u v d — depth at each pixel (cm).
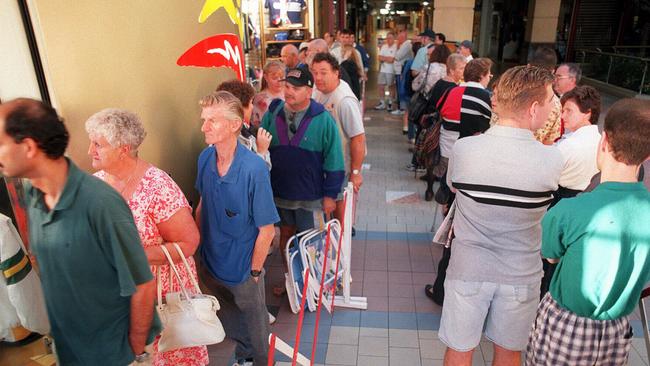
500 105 200
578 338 186
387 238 456
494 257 206
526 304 207
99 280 152
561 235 184
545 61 429
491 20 2211
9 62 185
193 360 250
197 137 333
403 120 910
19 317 218
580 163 279
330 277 341
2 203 214
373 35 2694
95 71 215
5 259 208
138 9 249
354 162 370
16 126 128
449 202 390
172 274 222
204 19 322
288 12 745
